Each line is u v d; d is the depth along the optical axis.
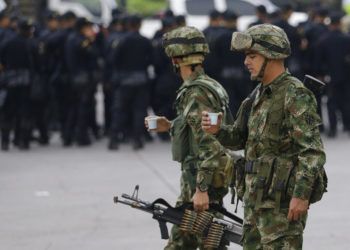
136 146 38.03
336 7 80.38
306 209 13.93
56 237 23.05
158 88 39.81
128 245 22.12
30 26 37.50
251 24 39.81
